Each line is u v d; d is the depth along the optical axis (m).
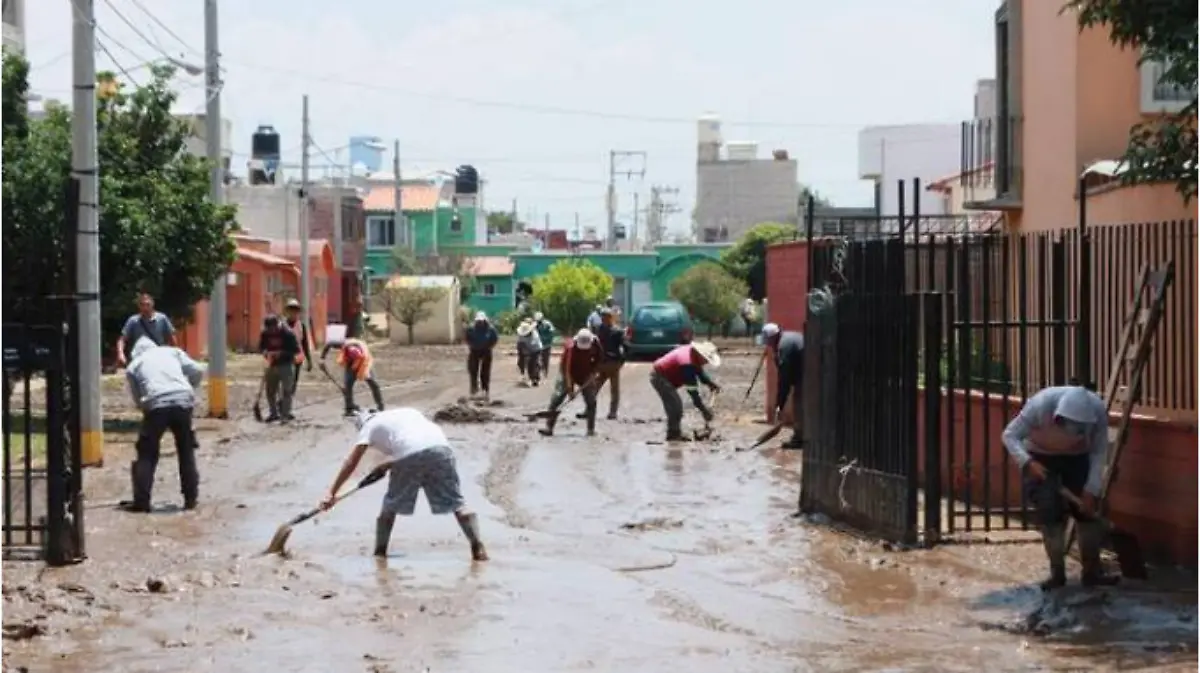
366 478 12.84
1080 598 10.77
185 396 15.14
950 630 10.13
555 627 10.07
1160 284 11.80
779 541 13.59
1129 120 16.73
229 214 24.41
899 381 13.12
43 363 11.86
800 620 10.43
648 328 45.66
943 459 15.66
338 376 38.47
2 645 9.45
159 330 20.16
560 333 64.44
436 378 38.53
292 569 11.90
